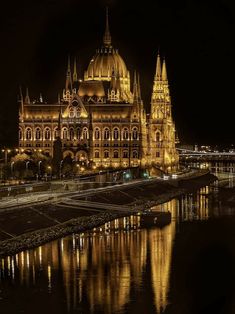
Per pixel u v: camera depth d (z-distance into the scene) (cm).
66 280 18638
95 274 19250
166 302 16912
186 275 19200
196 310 16312
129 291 17725
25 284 18212
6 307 16488
